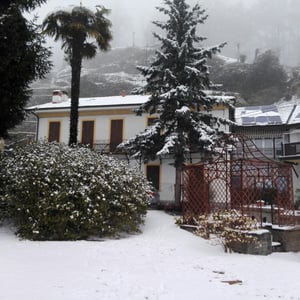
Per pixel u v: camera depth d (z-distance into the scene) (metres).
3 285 5.14
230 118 24.69
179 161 16.86
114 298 4.78
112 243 9.23
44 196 9.54
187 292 5.22
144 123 25.08
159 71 17.44
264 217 12.61
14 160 10.84
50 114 26.69
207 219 10.28
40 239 9.35
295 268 7.40
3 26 10.55
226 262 7.67
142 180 12.32
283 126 28.94
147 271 6.49
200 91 17.38
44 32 16.34
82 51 16.70
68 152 10.98
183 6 18.02
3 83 11.03
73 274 6.00
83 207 9.76
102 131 25.75
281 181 12.50
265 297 5.13
